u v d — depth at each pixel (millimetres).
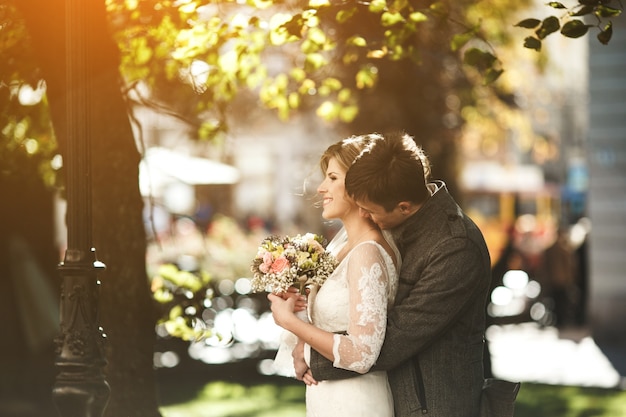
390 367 5105
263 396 14094
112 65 7625
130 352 7758
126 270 7734
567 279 25609
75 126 5934
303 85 9812
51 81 7434
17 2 7289
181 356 17125
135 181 7777
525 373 16781
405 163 5078
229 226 26531
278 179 56844
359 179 5098
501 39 20750
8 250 17141
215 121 9758
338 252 5473
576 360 18656
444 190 5285
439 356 5164
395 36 7703
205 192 41688
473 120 22922
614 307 21188
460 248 5098
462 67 19875
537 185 49656
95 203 7715
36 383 14352
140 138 8281
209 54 8578
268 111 25344
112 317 7727
